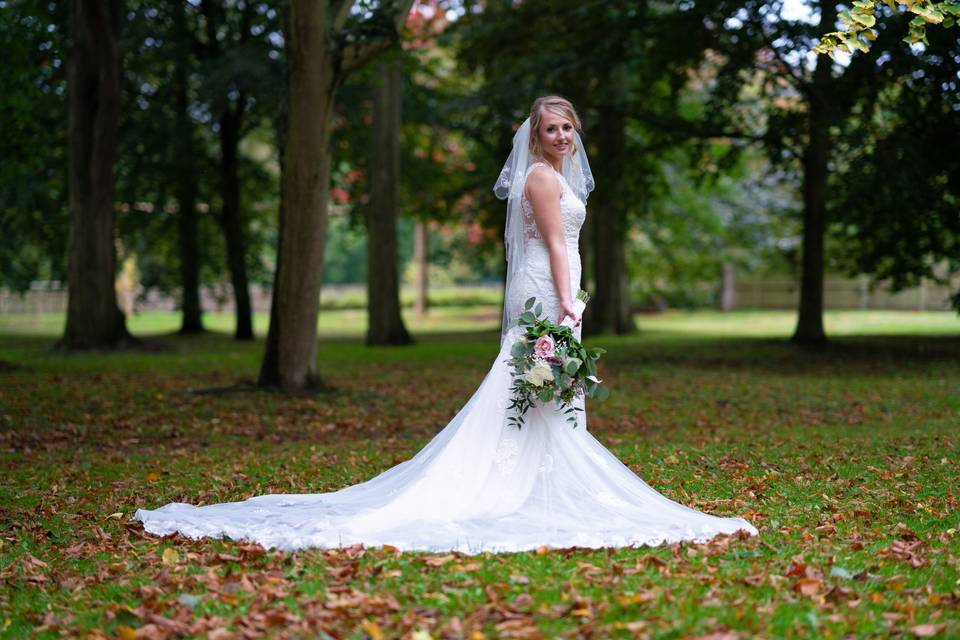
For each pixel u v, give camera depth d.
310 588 4.04
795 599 3.84
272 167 31.69
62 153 23.41
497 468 5.11
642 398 13.20
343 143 25.66
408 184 28.17
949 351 19.48
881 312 35.88
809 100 17.14
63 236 24.73
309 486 6.78
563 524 4.86
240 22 24.11
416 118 25.77
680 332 28.14
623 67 21.25
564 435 5.19
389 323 24.22
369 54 12.27
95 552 4.92
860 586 4.03
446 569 4.27
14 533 5.45
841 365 17.33
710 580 4.04
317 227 13.05
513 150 5.39
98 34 19.17
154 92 24.38
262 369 13.52
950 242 20.61
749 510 5.68
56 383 14.45
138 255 29.12
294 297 13.21
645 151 21.59
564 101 5.32
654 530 4.78
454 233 41.97
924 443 8.54
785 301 40.56
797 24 15.52
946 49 13.95
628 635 3.44
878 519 5.42
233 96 24.09
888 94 16.55
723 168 20.75
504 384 5.20
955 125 15.94
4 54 15.24
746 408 12.03
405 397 13.52
